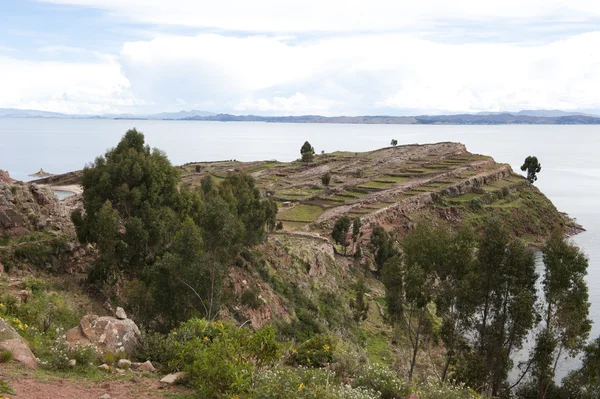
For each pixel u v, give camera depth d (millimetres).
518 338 33938
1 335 16016
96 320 19609
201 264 28484
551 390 35531
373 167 170375
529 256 33906
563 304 33781
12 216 35688
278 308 46938
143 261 36406
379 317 64688
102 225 34438
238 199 59781
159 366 18219
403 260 35938
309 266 67562
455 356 35875
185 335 19969
